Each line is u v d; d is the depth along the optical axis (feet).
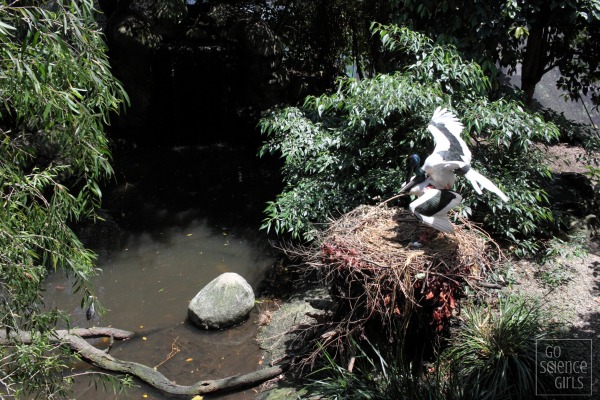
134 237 24.77
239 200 28.27
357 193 19.06
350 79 19.34
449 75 18.74
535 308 16.69
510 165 19.95
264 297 20.29
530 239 19.84
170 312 19.54
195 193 29.19
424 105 17.90
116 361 16.47
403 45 19.89
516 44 24.08
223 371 16.52
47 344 11.32
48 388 11.47
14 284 10.87
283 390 15.08
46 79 9.91
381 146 19.20
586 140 24.16
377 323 15.34
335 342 15.37
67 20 10.57
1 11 9.52
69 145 11.87
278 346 17.19
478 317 15.52
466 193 18.49
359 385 13.80
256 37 34.01
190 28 36.14
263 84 34.88
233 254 23.29
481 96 19.52
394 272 13.19
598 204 23.70
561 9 21.57
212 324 18.44
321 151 20.11
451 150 13.41
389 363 14.46
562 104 46.34
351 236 14.73
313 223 18.99
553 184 24.75
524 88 28.25
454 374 13.66
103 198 28.37
